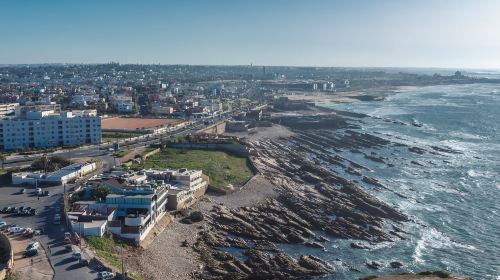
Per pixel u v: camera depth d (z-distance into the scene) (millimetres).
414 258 158375
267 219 179125
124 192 159500
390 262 154000
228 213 180500
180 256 142125
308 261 148000
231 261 143250
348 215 192000
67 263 115188
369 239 172375
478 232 182625
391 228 184375
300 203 198750
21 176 188875
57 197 169750
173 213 171375
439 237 177000
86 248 124938
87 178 194625
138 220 143375
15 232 132750
